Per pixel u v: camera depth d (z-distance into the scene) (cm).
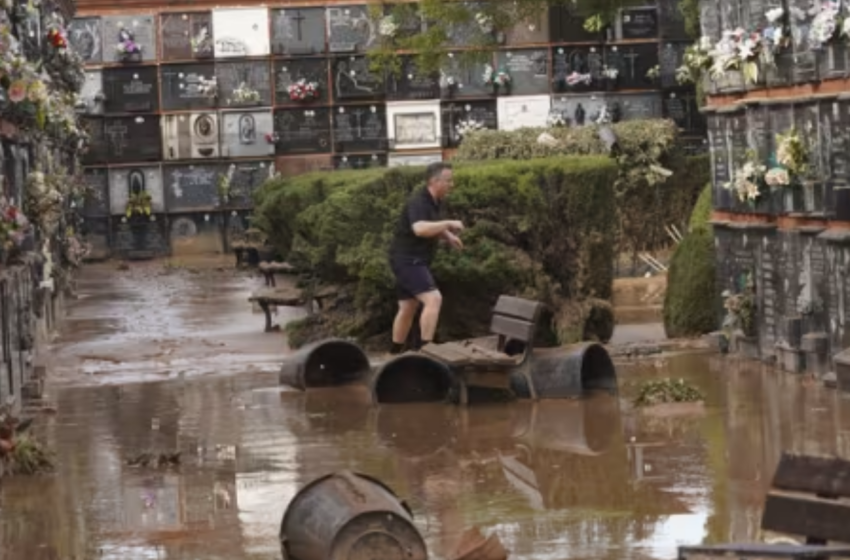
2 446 1708
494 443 1836
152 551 1353
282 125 5772
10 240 1986
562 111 5738
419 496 1544
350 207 2756
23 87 2027
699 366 2397
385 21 5000
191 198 5778
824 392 2078
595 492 1528
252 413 2127
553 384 2155
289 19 5778
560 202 2662
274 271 3888
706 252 2725
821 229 2177
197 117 5766
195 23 5766
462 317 2672
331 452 1811
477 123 5738
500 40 5684
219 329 3222
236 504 1532
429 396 2205
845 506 1033
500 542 1308
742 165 2442
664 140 4172
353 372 2373
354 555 1184
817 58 2148
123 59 5744
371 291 2762
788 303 2292
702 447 1736
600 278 2681
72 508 1537
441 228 2341
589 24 3731
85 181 5547
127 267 5397
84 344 3022
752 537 1314
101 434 1983
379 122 5762
